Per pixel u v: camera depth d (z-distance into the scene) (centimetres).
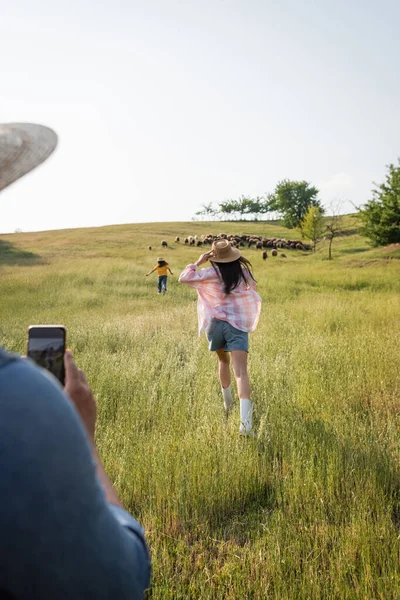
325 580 277
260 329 983
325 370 667
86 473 79
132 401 556
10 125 91
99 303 1702
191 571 294
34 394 77
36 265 3700
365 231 5356
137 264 3659
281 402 535
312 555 297
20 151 87
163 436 457
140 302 1706
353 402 553
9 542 73
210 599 268
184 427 483
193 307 1484
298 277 2695
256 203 14175
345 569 279
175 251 5388
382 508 333
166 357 764
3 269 3244
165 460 396
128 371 667
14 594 75
